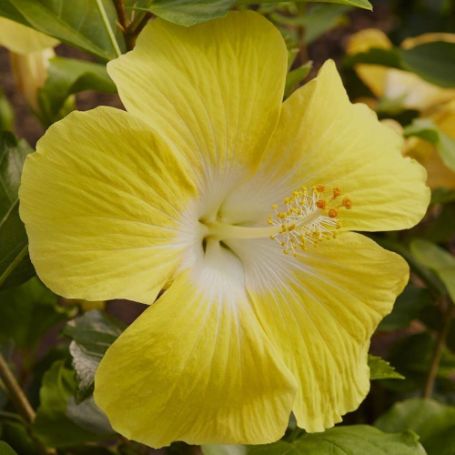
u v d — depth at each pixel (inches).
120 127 17.8
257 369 18.7
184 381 18.3
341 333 19.5
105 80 23.2
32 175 17.4
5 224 19.9
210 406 18.4
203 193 19.1
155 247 18.2
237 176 19.4
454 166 24.0
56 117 24.1
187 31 18.8
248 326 18.9
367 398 27.4
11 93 43.4
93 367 19.9
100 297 17.7
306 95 19.5
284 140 19.5
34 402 25.3
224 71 18.9
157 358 18.1
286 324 19.4
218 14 18.6
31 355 25.6
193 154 18.7
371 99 29.5
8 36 22.2
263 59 19.2
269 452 20.2
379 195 20.0
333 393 19.3
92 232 17.7
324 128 19.8
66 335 20.2
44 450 23.2
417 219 20.2
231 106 19.0
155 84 18.4
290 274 19.7
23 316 25.1
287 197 19.8
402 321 24.5
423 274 24.7
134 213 18.0
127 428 18.0
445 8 45.8
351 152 20.0
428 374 25.5
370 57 27.4
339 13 30.7
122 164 17.8
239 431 18.6
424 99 29.0
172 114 18.5
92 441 22.8
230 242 19.9
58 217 17.5
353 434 20.6
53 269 17.5
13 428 23.9
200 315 18.6
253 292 19.4
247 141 19.2
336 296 19.6
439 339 25.1
